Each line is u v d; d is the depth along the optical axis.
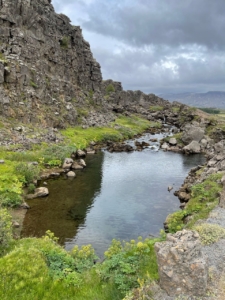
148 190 38.75
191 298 11.99
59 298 13.55
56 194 35.28
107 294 13.21
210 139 72.88
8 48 63.84
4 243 18.72
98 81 122.94
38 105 64.81
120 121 105.56
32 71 66.88
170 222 24.94
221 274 13.81
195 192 28.88
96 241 24.39
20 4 71.81
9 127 52.66
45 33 82.94
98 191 37.59
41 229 25.94
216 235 17.56
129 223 28.23
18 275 14.63
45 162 46.16
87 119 88.12
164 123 125.31
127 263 15.02
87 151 62.16
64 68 94.00
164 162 56.56
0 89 55.28
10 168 36.94
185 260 12.29
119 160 57.00
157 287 12.66
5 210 25.03
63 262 16.47
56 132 64.81
